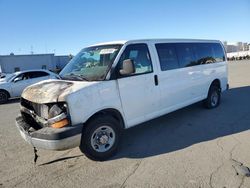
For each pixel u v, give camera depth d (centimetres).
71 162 450
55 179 394
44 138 396
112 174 396
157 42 565
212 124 609
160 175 381
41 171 424
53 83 465
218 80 777
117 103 466
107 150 453
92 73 473
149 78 525
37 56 4006
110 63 467
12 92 1329
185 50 641
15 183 390
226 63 822
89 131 430
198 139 516
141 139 539
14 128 710
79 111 410
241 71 2067
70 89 417
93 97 429
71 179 390
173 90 590
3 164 461
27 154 502
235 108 755
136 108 504
